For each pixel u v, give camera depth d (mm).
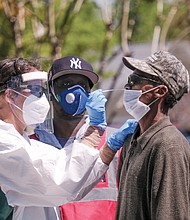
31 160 6621
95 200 7582
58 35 18578
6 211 6762
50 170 6695
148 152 6156
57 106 7570
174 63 6391
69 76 7457
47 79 7102
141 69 6375
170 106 6418
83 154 6746
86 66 7508
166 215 5875
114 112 19453
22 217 6922
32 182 6680
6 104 6906
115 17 20219
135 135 6551
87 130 6941
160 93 6336
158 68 6375
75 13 19297
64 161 6840
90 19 23938
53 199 6824
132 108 6434
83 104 7469
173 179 5949
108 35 19203
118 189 6793
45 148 7004
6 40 20750
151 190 6039
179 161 5984
